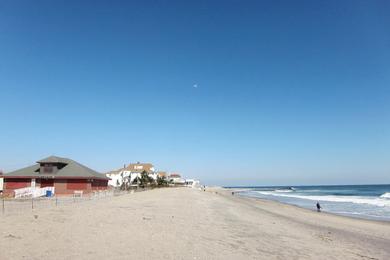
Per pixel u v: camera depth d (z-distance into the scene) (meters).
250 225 21.09
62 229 13.78
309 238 17.77
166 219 19.98
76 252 10.47
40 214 17.84
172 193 64.19
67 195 46.94
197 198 52.44
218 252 12.28
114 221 17.22
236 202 52.94
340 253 14.34
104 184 62.47
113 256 10.41
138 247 11.80
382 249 16.62
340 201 66.06
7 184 51.09
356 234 22.11
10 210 21.58
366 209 47.09
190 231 16.20
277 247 14.34
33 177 51.00
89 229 14.30
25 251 10.09
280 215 33.38
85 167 57.28
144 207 27.53
